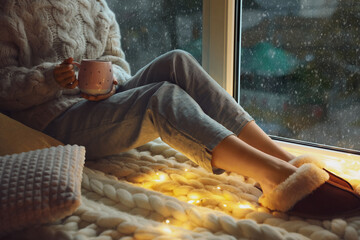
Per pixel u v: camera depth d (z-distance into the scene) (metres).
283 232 0.90
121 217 0.92
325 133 1.50
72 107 1.29
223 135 1.04
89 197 1.08
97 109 1.24
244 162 1.03
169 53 1.27
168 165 1.31
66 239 0.85
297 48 1.49
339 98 1.45
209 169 1.07
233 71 1.61
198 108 1.12
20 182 0.87
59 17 1.35
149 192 1.07
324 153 1.46
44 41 1.33
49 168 0.90
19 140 1.10
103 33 1.49
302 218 0.99
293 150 1.51
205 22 1.59
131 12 1.80
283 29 1.51
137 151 1.44
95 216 0.94
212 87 1.23
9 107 1.24
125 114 1.21
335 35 1.42
